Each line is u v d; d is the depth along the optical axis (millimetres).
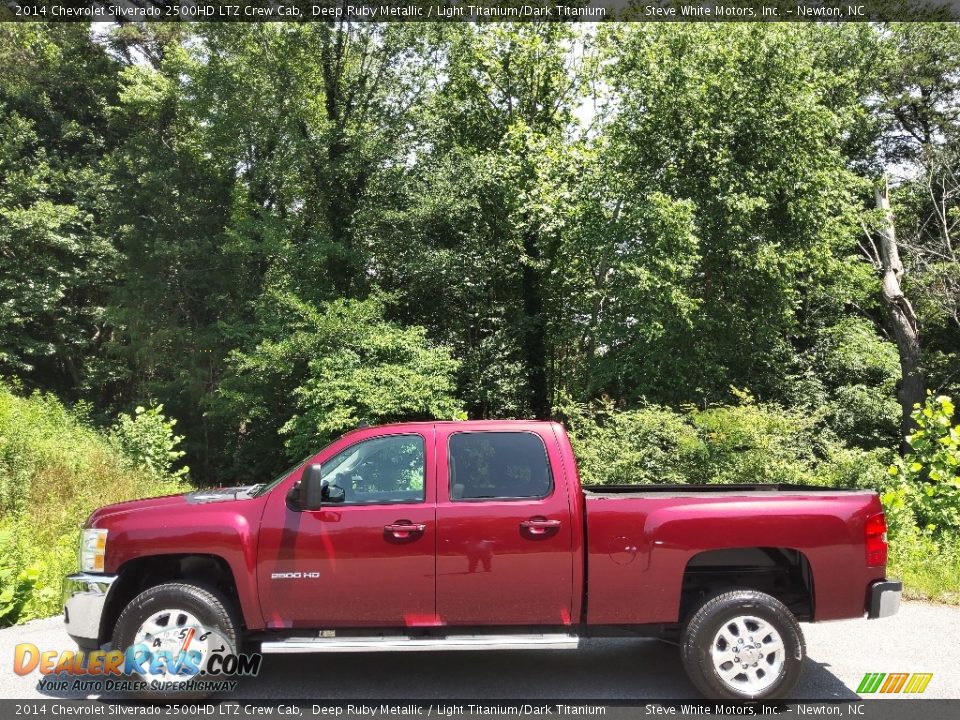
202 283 26547
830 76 20672
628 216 19094
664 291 18219
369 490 5234
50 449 14508
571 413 19031
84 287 27984
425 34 24641
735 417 12930
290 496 5172
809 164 19578
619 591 5043
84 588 5090
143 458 16516
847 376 22781
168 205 26688
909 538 9195
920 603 7762
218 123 24781
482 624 5090
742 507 5113
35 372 28469
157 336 25609
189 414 26906
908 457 9828
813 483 12617
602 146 21047
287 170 24344
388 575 5039
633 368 20062
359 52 24969
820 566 5062
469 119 25656
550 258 24094
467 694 5211
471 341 26500
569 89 24984
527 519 5082
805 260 19812
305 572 5047
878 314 27891
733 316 19844
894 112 27359
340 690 5297
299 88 24672
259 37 24844
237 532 5086
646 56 19422
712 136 19344
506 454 5270
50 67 29188
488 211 24859
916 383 22891
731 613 4934
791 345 22500
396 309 26188
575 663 5953
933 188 24312
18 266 25562
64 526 11820
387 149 24625
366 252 24594
